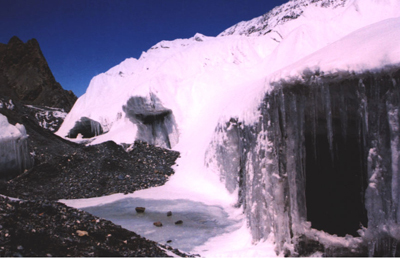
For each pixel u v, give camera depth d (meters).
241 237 8.23
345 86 5.91
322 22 20.16
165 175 15.03
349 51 6.27
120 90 29.00
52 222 4.95
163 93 19.41
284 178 6.81
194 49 24.06
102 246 4.72
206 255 6.93
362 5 20.48
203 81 20.38
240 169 11.18
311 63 6.42
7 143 13.07
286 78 6.61
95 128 23.78
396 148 5.37
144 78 26.64
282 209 6.71
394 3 19.67
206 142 15.30
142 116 19.50
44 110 33.53
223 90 18.84
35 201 5.38
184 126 18.86
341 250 5.84
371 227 5.62
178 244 7.73
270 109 7.18
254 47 22.83
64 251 4.23
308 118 6.56
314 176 6.52
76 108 30.95
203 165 14.20
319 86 6.20
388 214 5.48
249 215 8.39
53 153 15.28
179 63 23.09
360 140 5.86
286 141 6.74
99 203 11.46
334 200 6.25
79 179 13.53
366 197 5.70
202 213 10.27
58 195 12.28
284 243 6.53
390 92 5.42
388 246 5.47
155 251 5.21
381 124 5.56
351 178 6.07
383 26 6.74
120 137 19.56
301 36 18.72
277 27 24.59
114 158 15.34
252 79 18.23
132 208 10.78
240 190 11.05
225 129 12.09
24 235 4.30
